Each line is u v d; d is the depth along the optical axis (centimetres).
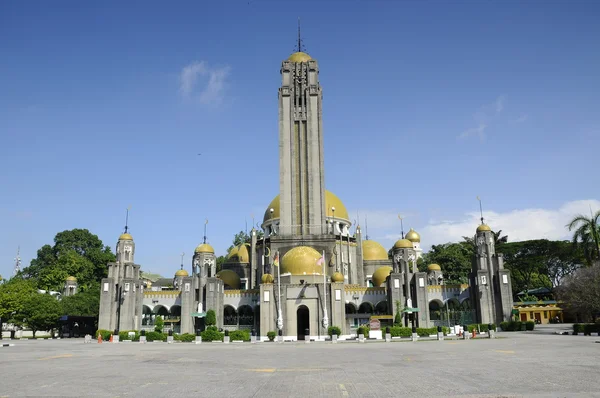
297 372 3072
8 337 10506
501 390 2198
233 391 2288
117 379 2794
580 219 8725
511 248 14338
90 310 10775
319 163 10375
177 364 3741
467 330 8100
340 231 11456
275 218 11512
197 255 10656
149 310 10419
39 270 14062
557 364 3225
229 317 10000
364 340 7444
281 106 10700
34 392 2328
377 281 11094
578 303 7906
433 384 2428
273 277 9312
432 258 14238
